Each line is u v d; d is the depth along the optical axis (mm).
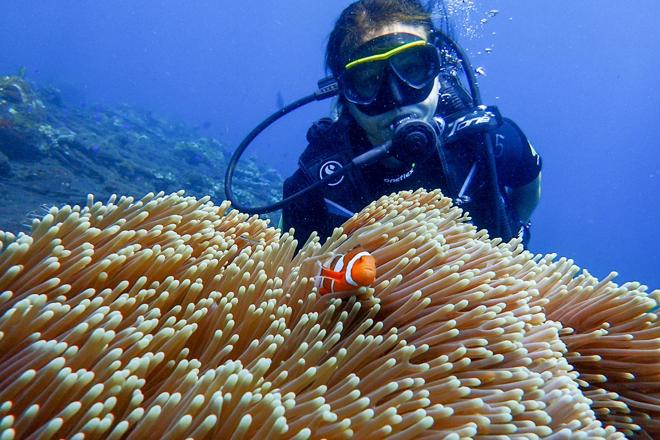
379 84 724
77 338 270
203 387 259
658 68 15969
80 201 2004
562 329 425
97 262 337
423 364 315
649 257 13039
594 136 17094
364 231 437
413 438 281
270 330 334
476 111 796
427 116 758
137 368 266
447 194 777
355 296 377
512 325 358
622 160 16641
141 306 308
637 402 409
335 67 835
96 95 11008
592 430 319
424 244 407
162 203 414
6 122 2193
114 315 283
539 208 15336
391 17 763
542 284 468
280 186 3898
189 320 320
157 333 297
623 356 420
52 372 242
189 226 412
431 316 357
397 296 382
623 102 16734
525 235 987
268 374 325
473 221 798
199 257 388
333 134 823
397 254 412
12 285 301
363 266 352
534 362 360
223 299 339
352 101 741
